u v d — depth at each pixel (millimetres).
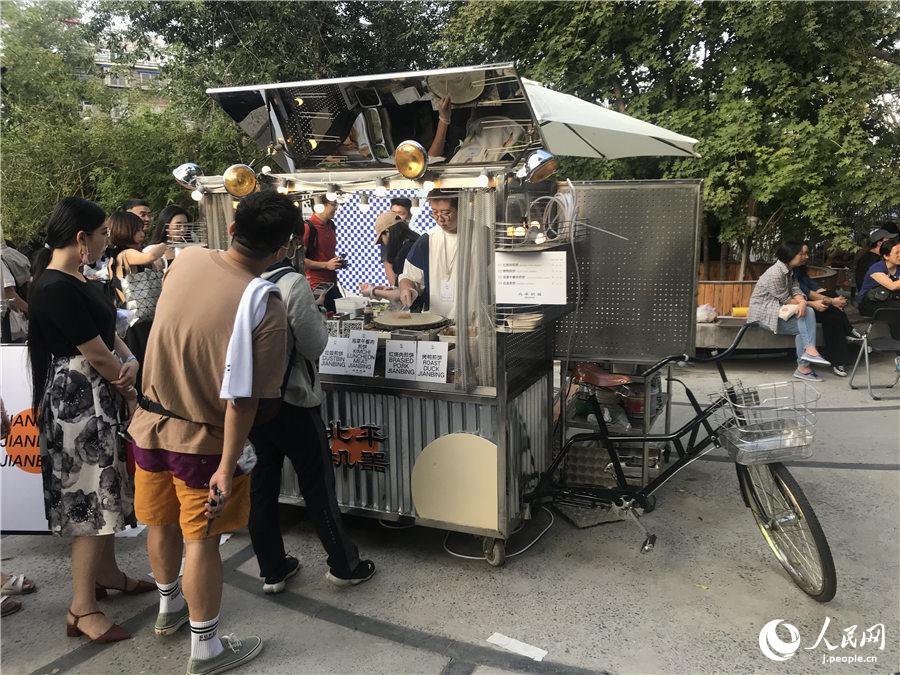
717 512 3369
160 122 10781
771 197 6664
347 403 2994
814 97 6938
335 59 10836
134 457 2299
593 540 3109
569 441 3104
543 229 2807
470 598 2654
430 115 2760
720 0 6609
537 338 3178
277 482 2645
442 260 3352
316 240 4477
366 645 2377
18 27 13906
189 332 2000
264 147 3277
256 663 2287
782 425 2566
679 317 3555
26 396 2834
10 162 10547
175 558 2422
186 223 3738
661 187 3467
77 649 2395
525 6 7637
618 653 2293
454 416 2795
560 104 3887
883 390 5504
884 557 2873
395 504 2984
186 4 10125
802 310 5785
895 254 5875
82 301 2295
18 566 3012
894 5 6844
